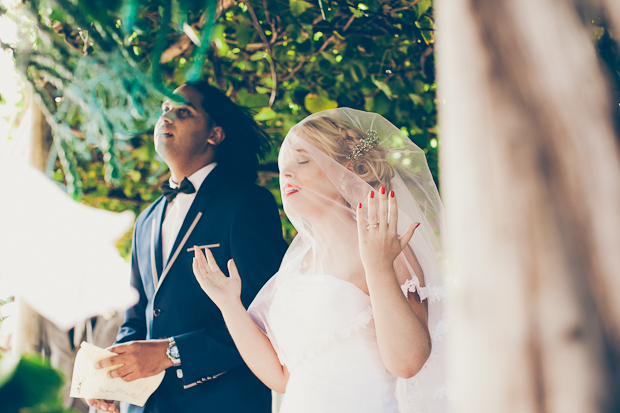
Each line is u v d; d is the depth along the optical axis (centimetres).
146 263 240
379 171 194
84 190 423
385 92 345
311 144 194
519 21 48
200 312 221
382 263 153
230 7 312
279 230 239
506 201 46
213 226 230
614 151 46
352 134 198
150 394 207
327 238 189
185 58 319
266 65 360
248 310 209
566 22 48
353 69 347
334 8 285
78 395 197
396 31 323
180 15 113
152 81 119
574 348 44
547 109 46
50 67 128
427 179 202
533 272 45
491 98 48
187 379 206
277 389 196
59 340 263
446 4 52
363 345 172
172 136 239
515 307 45
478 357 46
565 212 45
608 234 44
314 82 374
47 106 134
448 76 51
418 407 171
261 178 420
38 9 125
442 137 52
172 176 255
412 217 191
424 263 180
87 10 103
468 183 48
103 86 132
